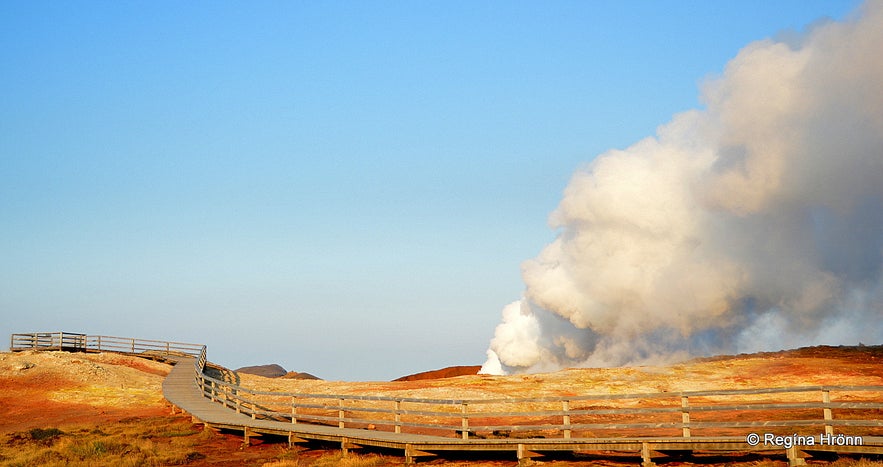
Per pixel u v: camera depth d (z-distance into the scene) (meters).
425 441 23.50
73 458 26.75
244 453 28.31
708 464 19.77
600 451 22.75
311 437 27.22
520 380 43.94
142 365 61.38
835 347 51.94
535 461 21.97
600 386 40.34
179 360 64.56
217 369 59.97
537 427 22.81
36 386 48.56
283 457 26.25
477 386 42.56
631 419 30.48
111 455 27.31
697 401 35.44
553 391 39.44
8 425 40.16
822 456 18.33
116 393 47.25
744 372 42.62
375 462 23.88
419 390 41.84
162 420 37.12
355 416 35.44
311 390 46.22
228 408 37.03
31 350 68.31
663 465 20.09
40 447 30.72
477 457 24.06
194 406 37.91
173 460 26.53
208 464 26.25
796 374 40.59
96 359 61.41
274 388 47.16
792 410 30.41
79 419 40.34
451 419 33.56
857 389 17.81
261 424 30.23
